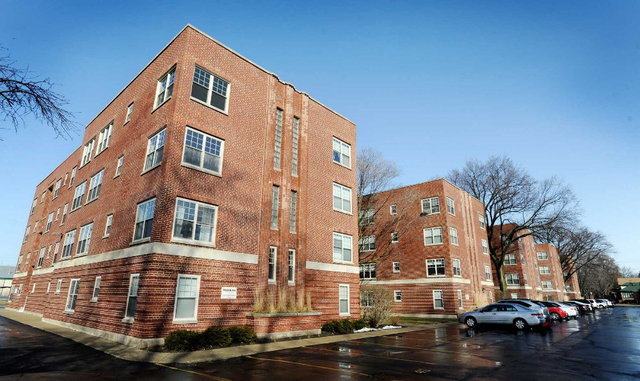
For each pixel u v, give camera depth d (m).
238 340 15.81
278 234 20.58
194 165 17.19
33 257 37.56
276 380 9.44
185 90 17.62
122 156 20.98
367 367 11.09
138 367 10.98
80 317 19.64
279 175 21.52
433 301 36.50
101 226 20.69
